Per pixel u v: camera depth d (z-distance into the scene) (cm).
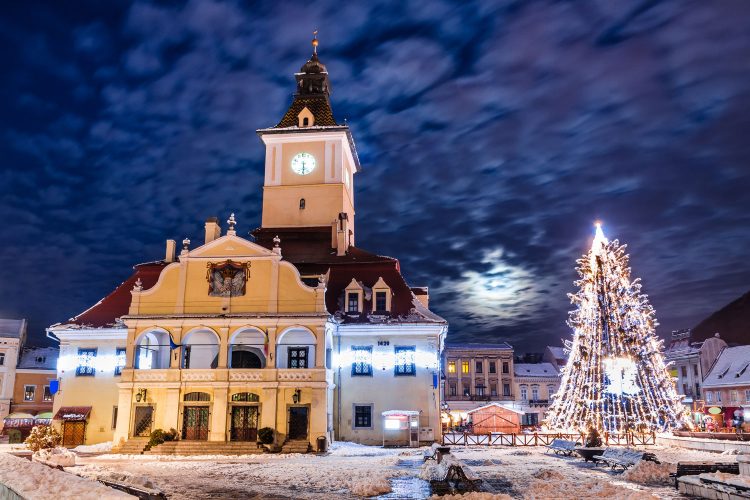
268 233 5734
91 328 4719
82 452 3969
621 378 3609
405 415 4256
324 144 6006
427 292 5647
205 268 4356
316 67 6309
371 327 4525
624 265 3744
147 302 4328
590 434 3139
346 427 4409
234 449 3850
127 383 4144
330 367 4325
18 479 1466
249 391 4109
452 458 2203
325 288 4278
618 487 1988
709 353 8644
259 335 4350
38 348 7825
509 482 2258
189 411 4128
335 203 5884
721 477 1789
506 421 5106
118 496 1046
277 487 2206
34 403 7456
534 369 10481
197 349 4438
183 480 2416
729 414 6688
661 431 3731
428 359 4488
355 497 1969
